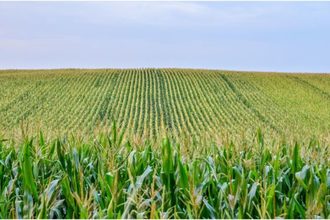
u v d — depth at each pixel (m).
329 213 4.93
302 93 71.31
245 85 76.06
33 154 6.99
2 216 4.77
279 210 5.01
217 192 5.55
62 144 6.99
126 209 4.27
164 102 60.16
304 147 8.05
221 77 83.75
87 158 6.80
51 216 4.73
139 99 61.88
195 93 67.56
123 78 80.25
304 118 53.00
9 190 5.27
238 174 5.37
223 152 7.38
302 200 5.85
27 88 69.25
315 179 5.66
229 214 4.88
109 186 5.18
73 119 48.78
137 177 5.51
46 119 48.50
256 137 8.48
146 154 6.81
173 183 5.61
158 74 86.19
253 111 56.47
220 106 59.00
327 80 85.06
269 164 6.61
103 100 60.72
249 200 4.92
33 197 5.23
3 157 7.10
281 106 60.53
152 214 4.28
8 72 91.62
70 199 4.90
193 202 4.75
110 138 8.52
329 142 9.23
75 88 69.69
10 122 46.56
